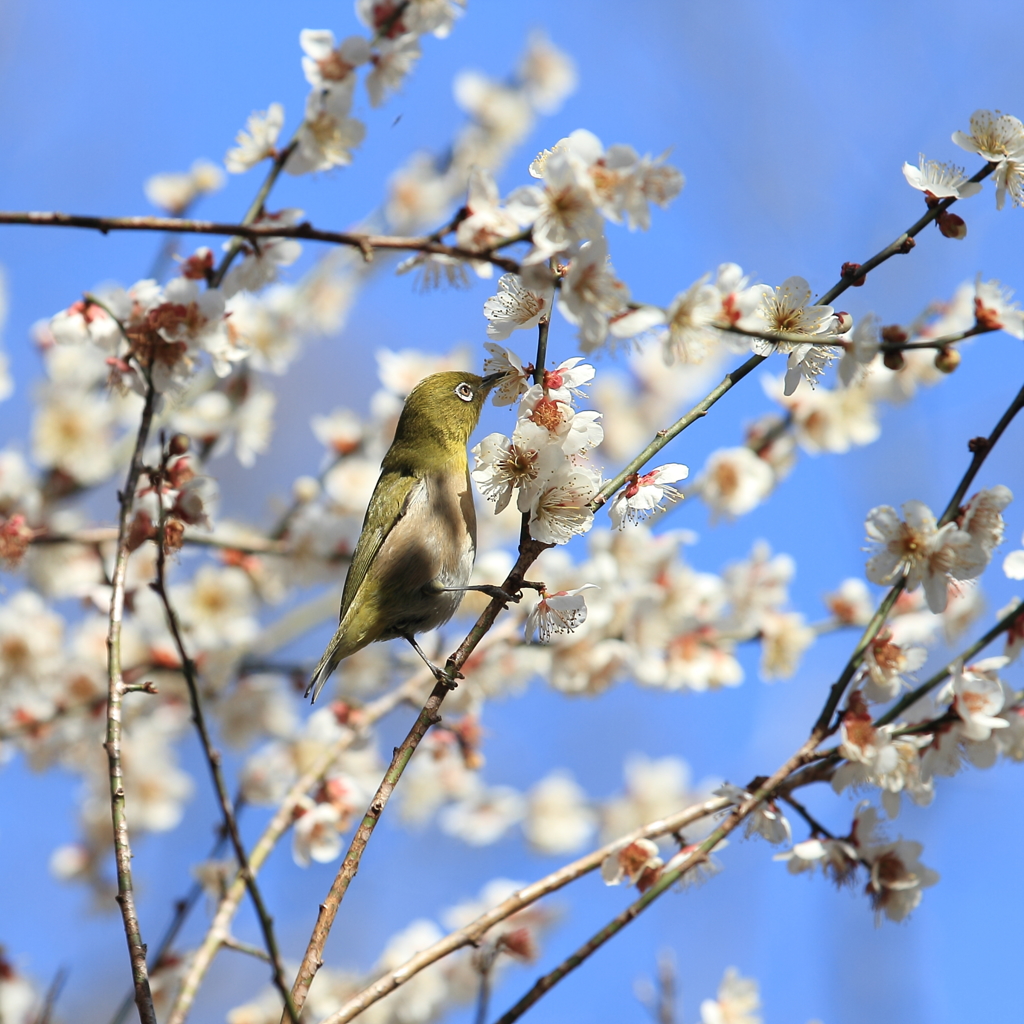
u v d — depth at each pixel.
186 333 6.53
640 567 10.16
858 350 5.11
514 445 5.30
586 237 4.73
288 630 11.78
